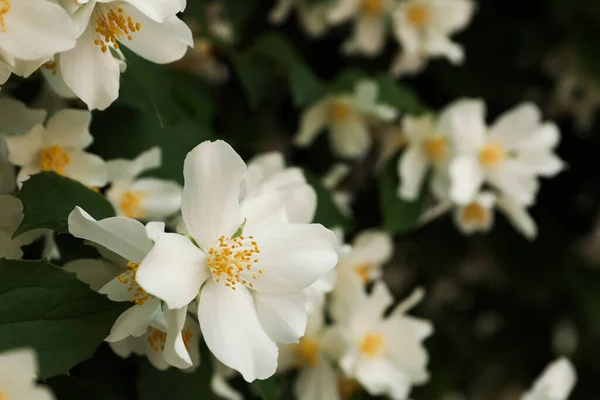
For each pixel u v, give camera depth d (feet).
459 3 1.35
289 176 0.95
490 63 1.59
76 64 0.87
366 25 1.41
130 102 0.97
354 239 1.23
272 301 0.86
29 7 0.82
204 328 0.84
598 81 1.51
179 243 0.83
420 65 1.48
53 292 0.82
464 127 1.24
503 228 1.72
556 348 1.92
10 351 0.81
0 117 0.93
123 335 0.83
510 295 1.91
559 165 1.26
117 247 0.83
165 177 1.01
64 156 0.95
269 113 1.40
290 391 1.12
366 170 1.55
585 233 1.76
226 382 1.10
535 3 1.56
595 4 1.51
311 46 1.49
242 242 0.86
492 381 1.97
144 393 0.96
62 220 0.88
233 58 1.24
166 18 0.87
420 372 1.13
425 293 1.81
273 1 1.40
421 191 1.25
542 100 1.69
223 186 0.85
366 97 1.24
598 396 1.95
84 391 0.91
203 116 1.19
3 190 0.93
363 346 1.11
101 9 0.87
